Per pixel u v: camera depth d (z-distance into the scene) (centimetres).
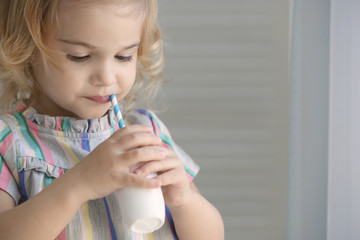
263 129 192
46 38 113
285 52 190
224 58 190
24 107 126
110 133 129
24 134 121
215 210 130
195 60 189
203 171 193
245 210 194
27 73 123
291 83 153
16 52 119
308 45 149
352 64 138
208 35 189
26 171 117
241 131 192
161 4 187
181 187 109
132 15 111
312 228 152
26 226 102
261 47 190
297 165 153
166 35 188
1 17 123
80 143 125
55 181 105
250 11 189
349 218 141
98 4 107
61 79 113
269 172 193
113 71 113
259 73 191
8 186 115
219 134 192
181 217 121
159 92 189
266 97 191
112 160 101
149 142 104
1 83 134
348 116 139
